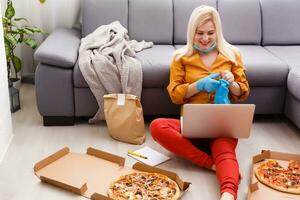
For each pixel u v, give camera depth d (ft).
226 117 7.03
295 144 8.51
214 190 6.89
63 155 7.74
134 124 8.31
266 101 9.32
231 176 6.56
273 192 6.59
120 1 10.62
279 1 10.82
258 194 6.53
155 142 8.51
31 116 9.69
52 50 8.85
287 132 9.05
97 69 8.66
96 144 8.38
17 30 10.25
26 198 6.58
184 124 7.16
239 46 10.58
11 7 10.32
